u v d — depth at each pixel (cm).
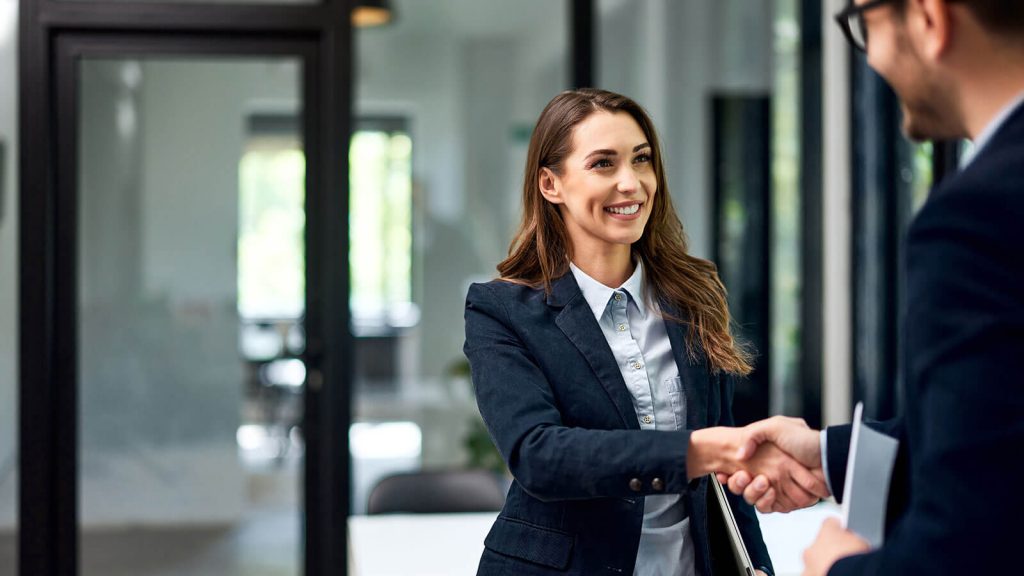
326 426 415
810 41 439
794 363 445
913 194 402
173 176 410
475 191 425
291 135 412
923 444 91
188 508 414
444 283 426
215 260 414
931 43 94
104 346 410
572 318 147
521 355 144
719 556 141
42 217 395
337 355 413
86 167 405
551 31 426
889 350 422
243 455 416
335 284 412
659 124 433
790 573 223
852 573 96
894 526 104
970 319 85
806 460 127
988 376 84
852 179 436
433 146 423
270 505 417
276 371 416
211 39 406
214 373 415
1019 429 82
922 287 90
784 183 440
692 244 437
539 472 130
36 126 393
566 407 144
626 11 429
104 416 410
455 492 310
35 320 395
